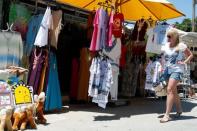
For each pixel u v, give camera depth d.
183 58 6.52
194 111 8.11
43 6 7.47
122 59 8.32
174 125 6.36
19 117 5.23
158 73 7.62
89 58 7.81
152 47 8.12
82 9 8.67
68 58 8.19
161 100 9.80
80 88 7.91
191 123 6.59
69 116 6.62
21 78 6.15
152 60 8.15
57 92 6.84
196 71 15.79
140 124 6.32
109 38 6.78
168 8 8.84
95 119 6.53
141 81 9.79
